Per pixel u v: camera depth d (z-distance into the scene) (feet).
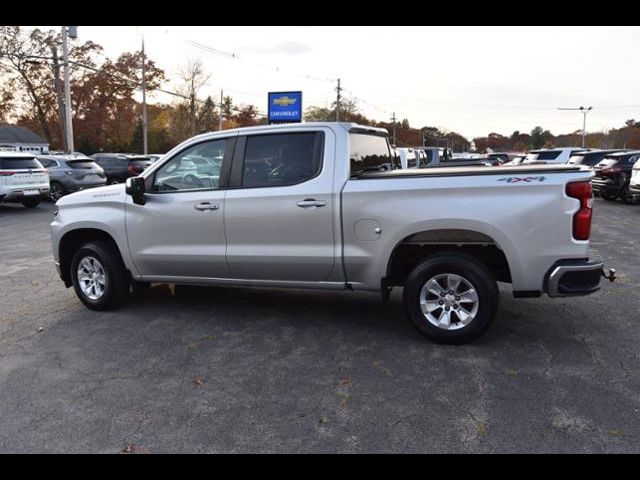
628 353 14.53
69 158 62.95
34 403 12.43
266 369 14.05
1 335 17.12
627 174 54.44
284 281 16.89
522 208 14.11
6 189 50.98
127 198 18.53
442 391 12.50
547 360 14.14
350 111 241.76
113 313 19.21
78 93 166.91
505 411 11.50
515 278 14.47
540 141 382.01
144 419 11.60
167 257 18.03
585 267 13.98
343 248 15.80
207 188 17.44
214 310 19.34
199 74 200.34
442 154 67.31
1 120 172.86
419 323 15.39
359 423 11.19
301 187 16.03
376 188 15.20
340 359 14.58
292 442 10.56
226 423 11.35
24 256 30.76
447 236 15.40
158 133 202.18
